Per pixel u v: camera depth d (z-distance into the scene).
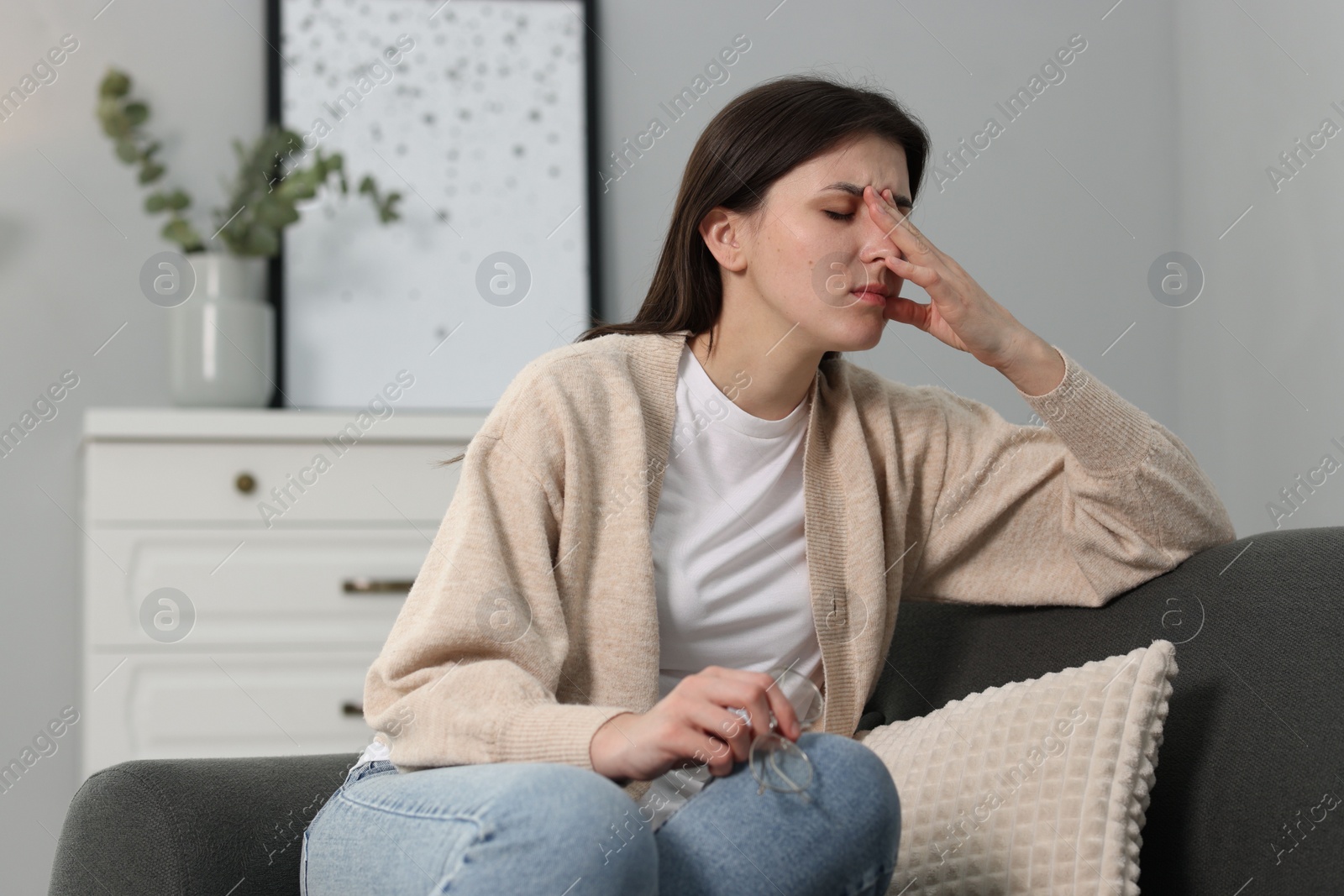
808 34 2.49
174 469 2.08
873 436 1.23
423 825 0.77
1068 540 1.16
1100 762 0.96
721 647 1.14
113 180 2.41
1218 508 1.15
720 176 1.13
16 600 2.35
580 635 1.02
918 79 2.48
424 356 2.42
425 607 0.96
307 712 2.10
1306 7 2.03
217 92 2.44
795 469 1.19
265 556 2.10
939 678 1.28
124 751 2.05
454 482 2.15
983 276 2.45
